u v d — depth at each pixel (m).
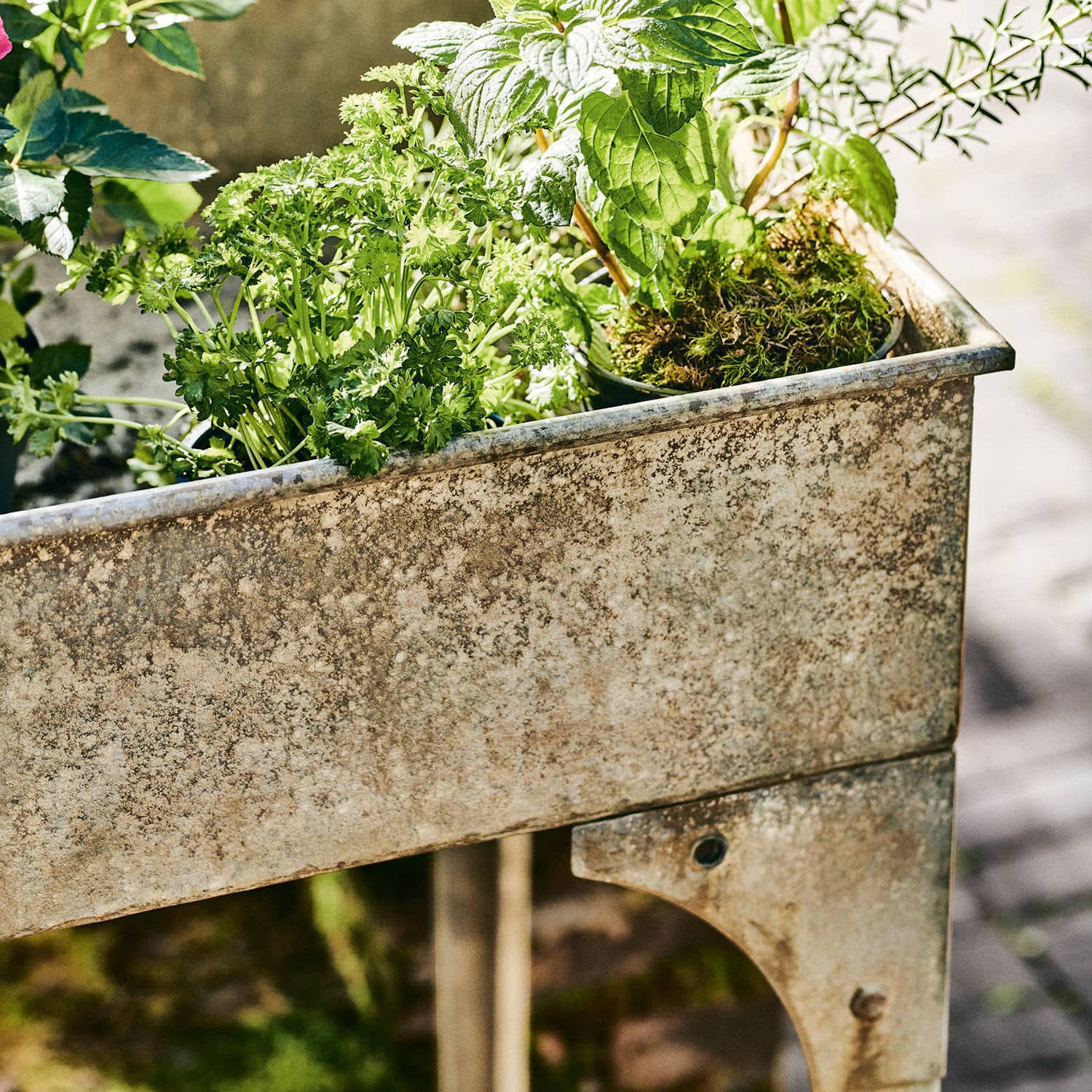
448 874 1.14
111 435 0.99
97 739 0.74
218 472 0.78
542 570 0.76
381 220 0.73
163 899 0.80
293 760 0.78
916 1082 1.05
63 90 0.86
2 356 0.92
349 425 0.69
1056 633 2.66
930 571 0.83
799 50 0.78
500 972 1.18
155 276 0.82
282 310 0.78
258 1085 1.61
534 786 0.83
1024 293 3.37
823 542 0.80
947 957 1.00
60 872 0.77
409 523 0.72
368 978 1.65
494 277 0.77
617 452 0.73
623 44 0.68
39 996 1.62
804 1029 1.00
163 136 1.22
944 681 0.87
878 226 0.85
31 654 0.70
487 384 0.82
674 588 0.79
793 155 0.89
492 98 0.70
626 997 1.67
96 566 0.69
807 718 0.86
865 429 0.76
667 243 0.82
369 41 1.20
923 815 0.93
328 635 0.74
